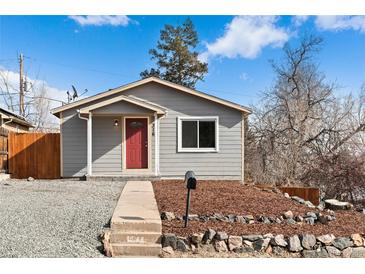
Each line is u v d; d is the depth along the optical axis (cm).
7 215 705
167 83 1403
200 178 1413
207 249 586
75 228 633
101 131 1407
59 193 984
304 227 671
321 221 716
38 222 661
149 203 798
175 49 3362
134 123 1420
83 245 564
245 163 2450
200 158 1421
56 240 574
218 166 1421
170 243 585
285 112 2484
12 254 512
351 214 843
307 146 2269
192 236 592
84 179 1379
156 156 1363
